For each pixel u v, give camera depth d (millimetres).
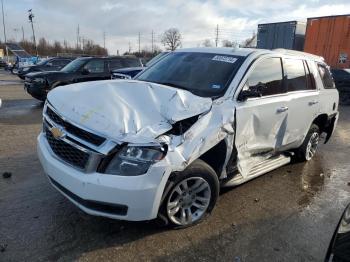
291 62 4961
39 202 3910
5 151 5797
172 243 3260
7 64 38594
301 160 5941
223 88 3881
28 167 5035
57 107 3322
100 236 3297
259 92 3861
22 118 8945
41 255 2986
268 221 3822
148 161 2898
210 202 3617
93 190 2869
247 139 3955
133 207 2914
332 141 7914
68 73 11133
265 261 3107
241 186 4750
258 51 4484
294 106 4770
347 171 5742
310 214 4070
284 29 18469
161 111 3170
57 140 3244
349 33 15906
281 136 4664
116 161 2885
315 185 5004
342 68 16312
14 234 3268
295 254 3244
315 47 17312
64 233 3320
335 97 6074
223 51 4574
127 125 2957
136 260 3004
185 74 4328
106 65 12000
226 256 3137
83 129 2975
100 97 3285
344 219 2354
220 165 3691
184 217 3463
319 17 16969
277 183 4977
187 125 3238
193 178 3350
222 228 3588
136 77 4758
